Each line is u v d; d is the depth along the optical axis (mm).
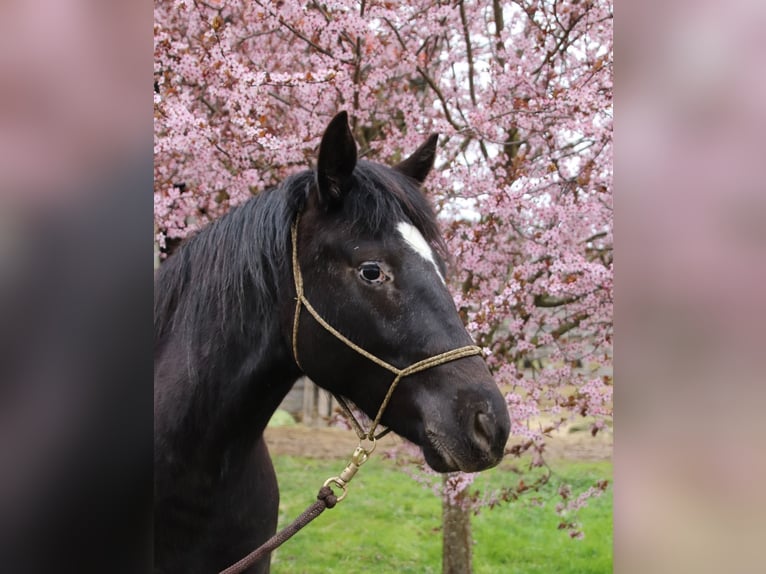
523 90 3314
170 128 2830
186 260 1792
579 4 3168
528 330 3488
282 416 7824
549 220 3170
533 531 4742
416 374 1420
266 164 3266
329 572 4172
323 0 2879
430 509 5242
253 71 3070
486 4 3426
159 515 1652
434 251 1541
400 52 3289
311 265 1530
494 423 1338
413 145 3270
